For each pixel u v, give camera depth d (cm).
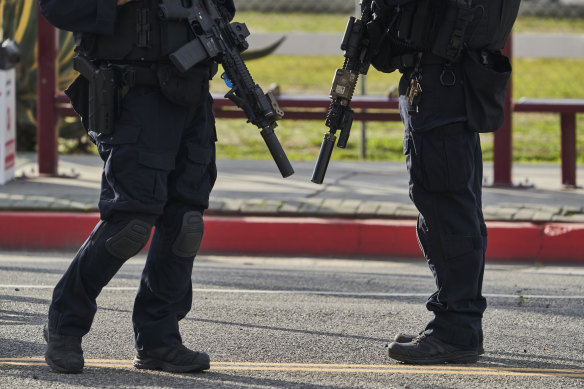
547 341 1689
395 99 3216
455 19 1398
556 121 5188
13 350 1544
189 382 1368
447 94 1440
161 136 1320
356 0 3606
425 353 1491
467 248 1466
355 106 3197
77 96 1379
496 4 1432
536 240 2558
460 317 1488
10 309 1858
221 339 1667
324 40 3809
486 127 1453
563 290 2159
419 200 1480
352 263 2523
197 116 1374
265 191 3011
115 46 1317
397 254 2577
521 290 2155
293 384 1375
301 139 4447
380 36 1488
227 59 1370
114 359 1502
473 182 1488
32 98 3881
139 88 1318
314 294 2088
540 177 3378
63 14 1298
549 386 1388
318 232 2595
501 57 1464
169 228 1373
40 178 3184
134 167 1309
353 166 3578
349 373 1446
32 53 3844
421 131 1449
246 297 2041
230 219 2631
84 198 2800
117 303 1939
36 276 2205
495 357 1563
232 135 4547
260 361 1517
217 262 2505
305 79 5769
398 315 1888
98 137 1340
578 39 4050
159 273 1391
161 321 1413
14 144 3166
